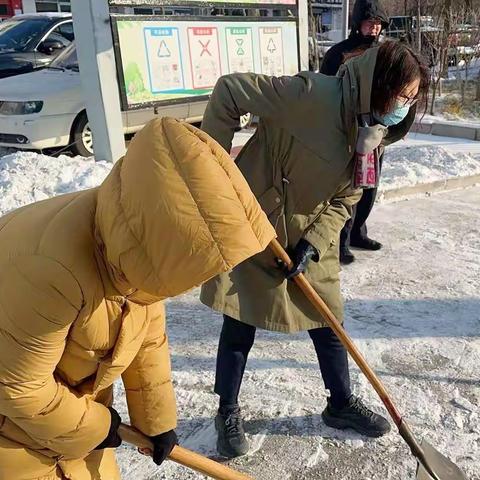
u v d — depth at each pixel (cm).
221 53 677
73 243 136
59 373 156
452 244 504
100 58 575
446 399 300
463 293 415
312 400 297
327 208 239
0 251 140
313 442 270
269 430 276
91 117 608
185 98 647
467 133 915
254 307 240
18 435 156
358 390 304
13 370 140
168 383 182
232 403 261
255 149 238
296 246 234
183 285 129
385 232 528
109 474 184
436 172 658
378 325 371
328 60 440
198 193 123
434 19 1168
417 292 416
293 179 230
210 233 122
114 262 132
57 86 734
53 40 873
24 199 524
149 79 610
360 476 252
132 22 585
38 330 136
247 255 127
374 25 425
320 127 222
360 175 224
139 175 125
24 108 714
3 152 800
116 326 149
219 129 232
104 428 160
